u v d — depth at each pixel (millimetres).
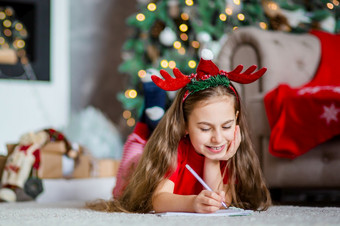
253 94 2453
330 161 1915
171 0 3400
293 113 1928
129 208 1450
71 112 3832
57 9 3787
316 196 2732
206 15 3342
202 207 1222
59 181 2592
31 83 3631
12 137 3541
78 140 3791
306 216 1193
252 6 3264
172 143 1406
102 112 3934
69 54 3875
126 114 3805
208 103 1291
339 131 1853
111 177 2881
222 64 2588
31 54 3682
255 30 2551
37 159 2492
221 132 1305
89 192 2734
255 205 1519
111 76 3992
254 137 2094
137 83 3529
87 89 3910
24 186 2428
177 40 3441
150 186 1398
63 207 1881
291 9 3213
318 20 3180
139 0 3969
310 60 2691
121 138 3918
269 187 2025
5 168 2482
